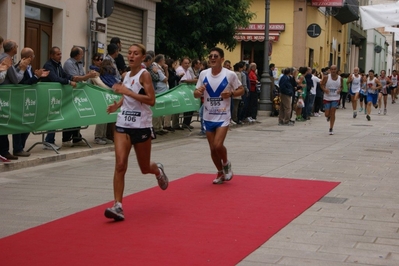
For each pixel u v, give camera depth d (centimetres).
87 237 636
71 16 1778
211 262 553
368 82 2327
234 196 852
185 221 708
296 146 1430
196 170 1076
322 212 763
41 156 1123
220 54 903
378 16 2022
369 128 1969
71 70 1235
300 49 3522
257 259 568
